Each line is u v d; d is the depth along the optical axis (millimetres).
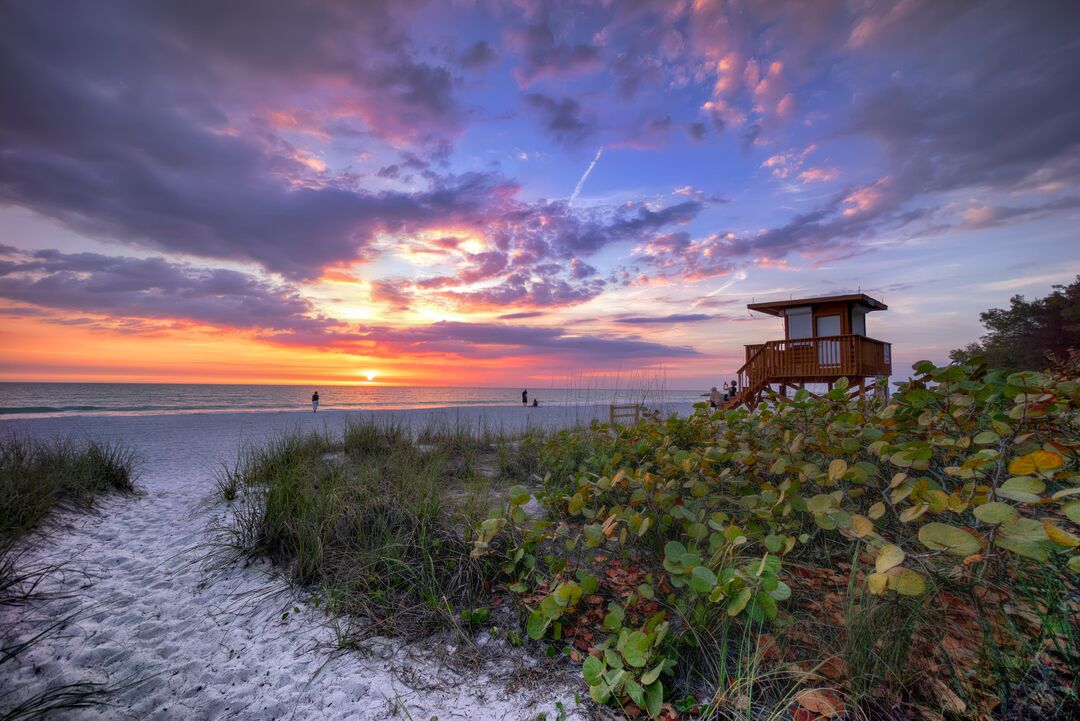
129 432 16750
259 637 3088
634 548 3777
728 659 2555
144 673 2729
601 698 2238
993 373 3020
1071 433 2930
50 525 4660
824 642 2445
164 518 5336
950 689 2084
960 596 2318
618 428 5668
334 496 4551
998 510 1820
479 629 3148
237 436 15172
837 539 3334
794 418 4289
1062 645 2018
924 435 3449
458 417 9758
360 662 2824
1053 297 21234
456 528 4160
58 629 3072
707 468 3916
